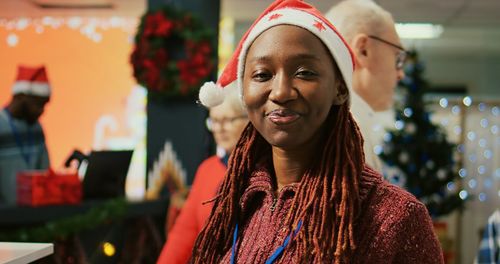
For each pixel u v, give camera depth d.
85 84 6.71
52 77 6.72
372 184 0.86
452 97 6.52
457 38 6.30
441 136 4.55
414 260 0.83
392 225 0.82
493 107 6.34
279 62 0.83
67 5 5.80
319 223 0.83
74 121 6.73
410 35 6.23
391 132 4.55
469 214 6.23
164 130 4.10
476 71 6.61
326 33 0.84
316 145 0.89
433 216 4.55
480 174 6.27
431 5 5.14
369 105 1.67
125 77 6.66
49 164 3.60
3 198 3.25
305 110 0.83
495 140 6.29
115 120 6.70
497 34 6.09
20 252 1.21
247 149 0.98
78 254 2.97
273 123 0.84
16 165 3.36
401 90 4.60
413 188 4.46
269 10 0.92
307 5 0.90
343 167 0.85
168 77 3.87
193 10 4.16
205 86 1.01
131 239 3.35
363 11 1.65
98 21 6.59
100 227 3.24
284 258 0.85
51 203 2.96
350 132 0.89
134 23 6.57
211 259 0.98
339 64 0.85
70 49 6.68
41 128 3.60
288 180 0.92
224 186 0.99
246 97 0.87
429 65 6.67
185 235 1.85
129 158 3.36
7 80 6.84
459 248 6.19
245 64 0.89
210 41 3.94
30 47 6.72
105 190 3.26
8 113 3.40
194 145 4.08
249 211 0.97
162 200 3.41
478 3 5.02
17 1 5.66
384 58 1.66
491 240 2.08
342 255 0.80
